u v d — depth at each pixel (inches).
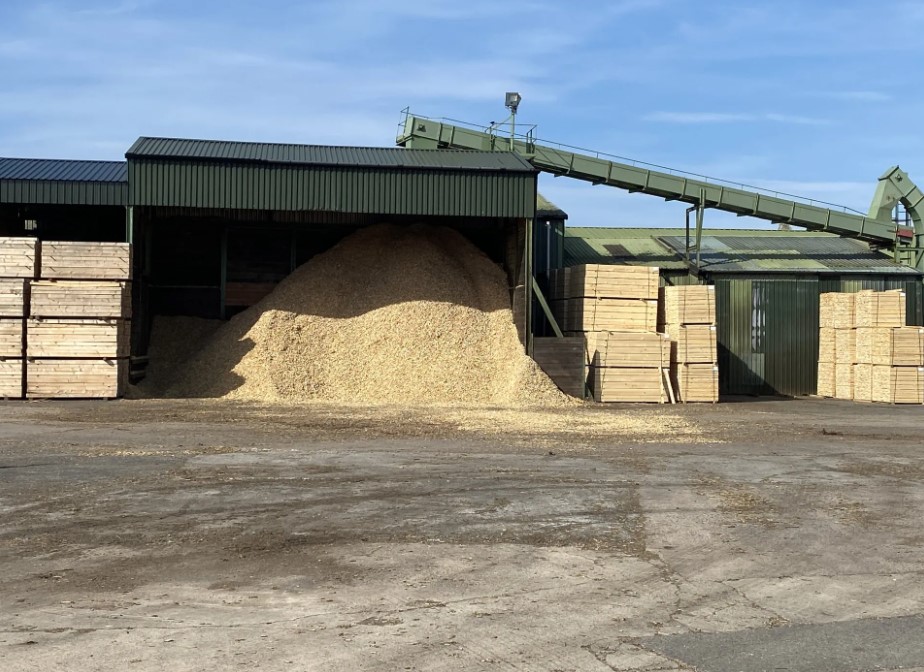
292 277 1200.2
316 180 1097.4
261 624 265.4
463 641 254.2
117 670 226.8
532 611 284.2
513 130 1445.6
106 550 350.3
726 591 311.4
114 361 989.2
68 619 267.3
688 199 1496.1
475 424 810.8
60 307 981.8
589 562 346.9
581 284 1185.4
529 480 520.7
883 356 1222.3
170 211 1217.4
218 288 1253.1
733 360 1380.4
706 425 856.3
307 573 323.6
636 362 1138.0
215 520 404.5
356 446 649.0
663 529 405.4
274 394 1033.5
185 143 1201.4
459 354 1109.7
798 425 884.0
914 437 796.6
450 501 457.4
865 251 1628.9
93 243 1011.3
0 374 970.7
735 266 1460.4
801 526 416.5
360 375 1082.1
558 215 1429.6
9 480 486.9
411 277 1167.0
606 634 263.0
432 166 1119.6
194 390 1066.1
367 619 272.2
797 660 243.4
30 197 1073.5
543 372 1106.7
